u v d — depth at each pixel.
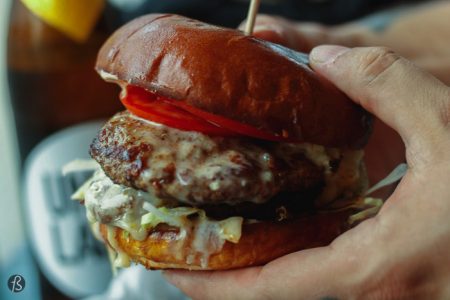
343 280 0.22
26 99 0.43
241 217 0.24
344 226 0.26
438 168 0.21
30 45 0.43
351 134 0.24
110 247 0.27
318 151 0.25
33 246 0.43
